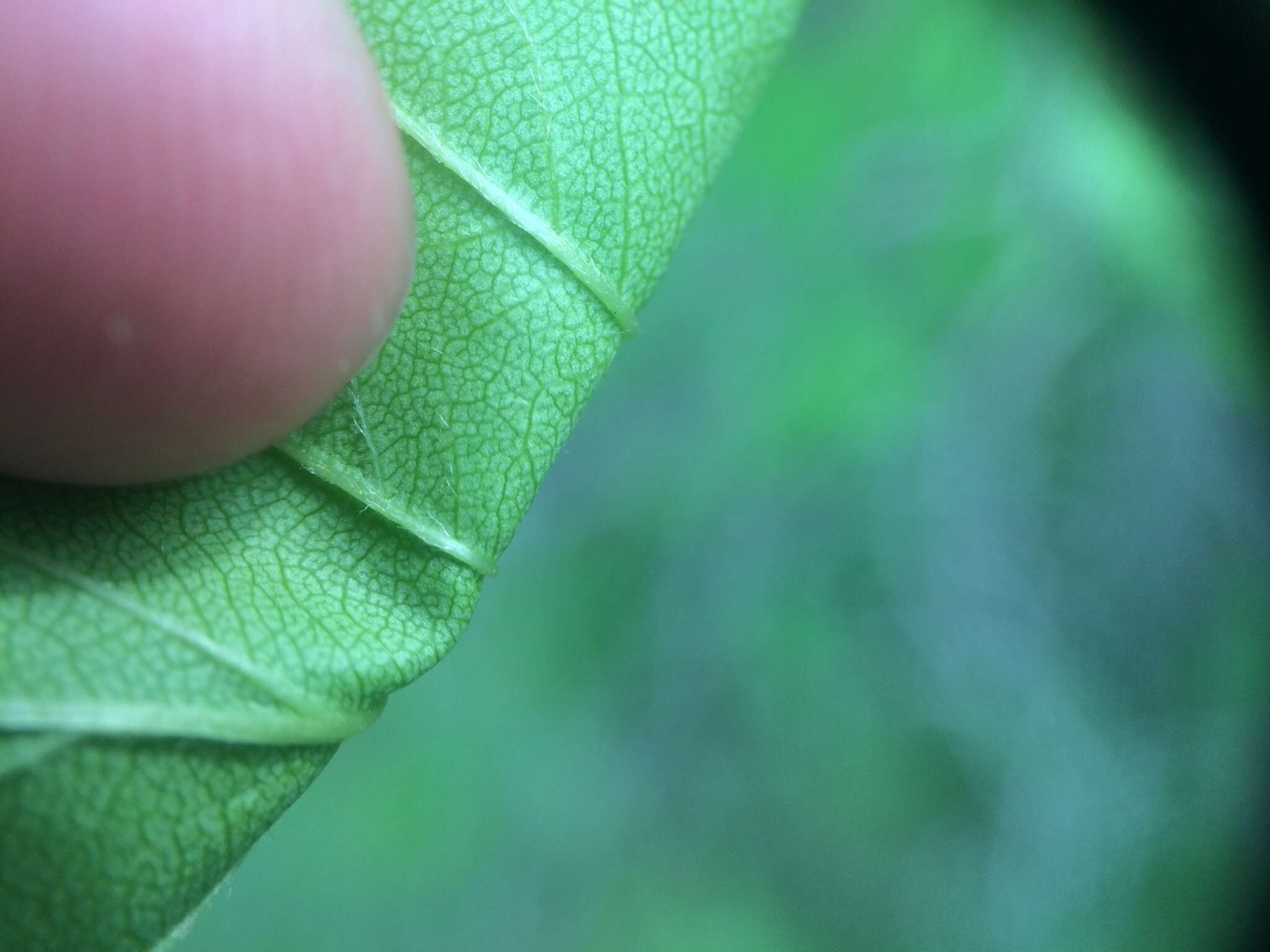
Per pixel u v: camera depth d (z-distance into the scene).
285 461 0.06
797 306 0.15
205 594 0.06
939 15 0.15
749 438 0.14
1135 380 0.14
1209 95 0.12
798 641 0.14
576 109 0.06
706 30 0.07
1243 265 0.13
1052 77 0.14
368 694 0.06
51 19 0.06
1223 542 0.13
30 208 0.06
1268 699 0.13
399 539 0.06
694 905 0.13
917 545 0.14
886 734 0.13
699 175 0.07
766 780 0.13
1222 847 0.12
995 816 0.13
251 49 0.06
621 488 0.14
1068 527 0.14
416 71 0.06
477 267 0.06
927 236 0.14
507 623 0.13
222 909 0.12
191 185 0.06
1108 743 0.13
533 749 0.13
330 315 0.06
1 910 0.06
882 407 0.14
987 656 0.13
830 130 0.15
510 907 0.12
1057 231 0.14
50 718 0.06
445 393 0.06
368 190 0.06
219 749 0.06
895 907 0.13
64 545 0.06
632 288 0.07
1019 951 0.12
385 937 0.12
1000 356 0.14
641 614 0.14
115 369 0.06
